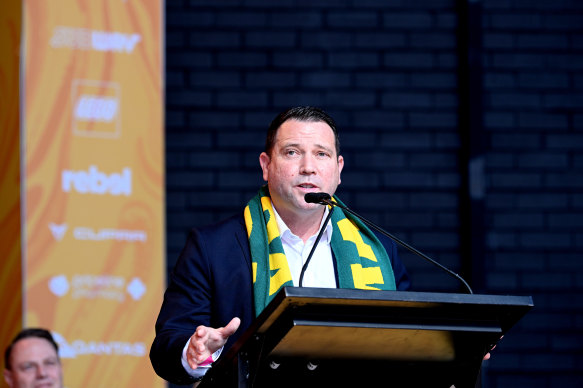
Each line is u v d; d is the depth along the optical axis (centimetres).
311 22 920
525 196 911
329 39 920
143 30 720
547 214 910
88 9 709
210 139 900
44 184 693
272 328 308
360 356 324
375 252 456
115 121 709
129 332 701
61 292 692
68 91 700
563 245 907
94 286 698
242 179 898
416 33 926
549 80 924
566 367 891
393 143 912
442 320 321
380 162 909
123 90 712
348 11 923
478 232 895
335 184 442
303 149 432
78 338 691
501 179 911
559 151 917
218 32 911
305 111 439
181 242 886
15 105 710
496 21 926
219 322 412
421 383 341
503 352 889
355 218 463
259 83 910
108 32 712
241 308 415
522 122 917
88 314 696
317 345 312
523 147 916
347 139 910
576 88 926
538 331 895
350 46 920
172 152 896
